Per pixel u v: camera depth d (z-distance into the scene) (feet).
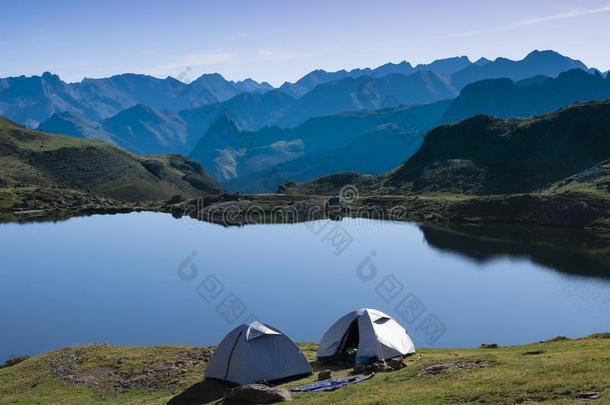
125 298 413.80
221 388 135.13
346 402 101.19
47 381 157.28
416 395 98.94
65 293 433.89
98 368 164.14
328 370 140.36
